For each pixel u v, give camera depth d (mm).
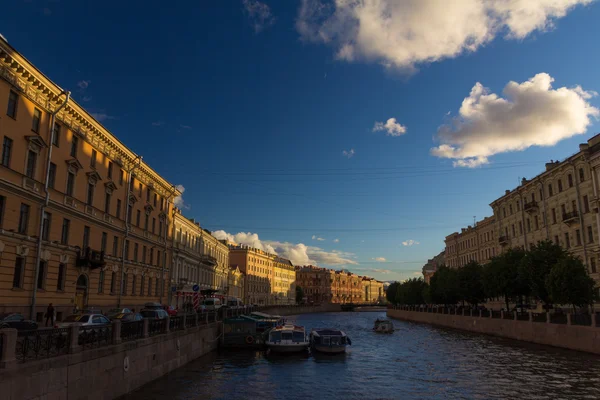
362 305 177625
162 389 20688
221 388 21984
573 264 37750
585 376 24812
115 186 42531
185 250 66688
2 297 26828
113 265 42375
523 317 44375
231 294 112062
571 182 52531
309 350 38031
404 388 23016
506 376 25438
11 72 27609
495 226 76438
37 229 30281
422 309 87375
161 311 32469
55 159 32688
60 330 14219
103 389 16391
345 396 21219
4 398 10906
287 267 176750
